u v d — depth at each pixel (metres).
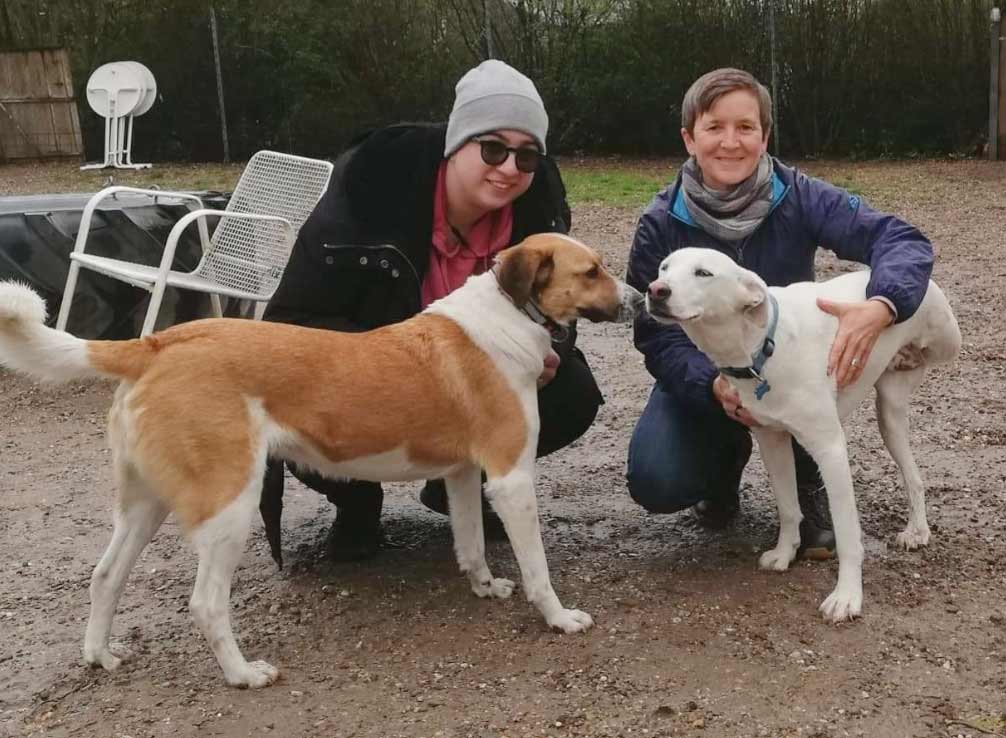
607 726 2.94
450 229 4.06
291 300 4.01
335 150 20.05
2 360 3.10
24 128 19.19
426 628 3.62
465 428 3.51
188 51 19.27
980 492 4.56
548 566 4.08
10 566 4.28
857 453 5.11
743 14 19.05
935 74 18.22
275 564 4.23
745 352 3.49
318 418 3.33
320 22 19.50
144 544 3.40
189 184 15.28
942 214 12.16
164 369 3.16
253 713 3.10
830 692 3.07
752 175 3.87
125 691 3.27
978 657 3.24
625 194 14.52
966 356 6.65
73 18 20.06
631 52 19.53
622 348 7.44
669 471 4.04
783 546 3.93
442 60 20.23
